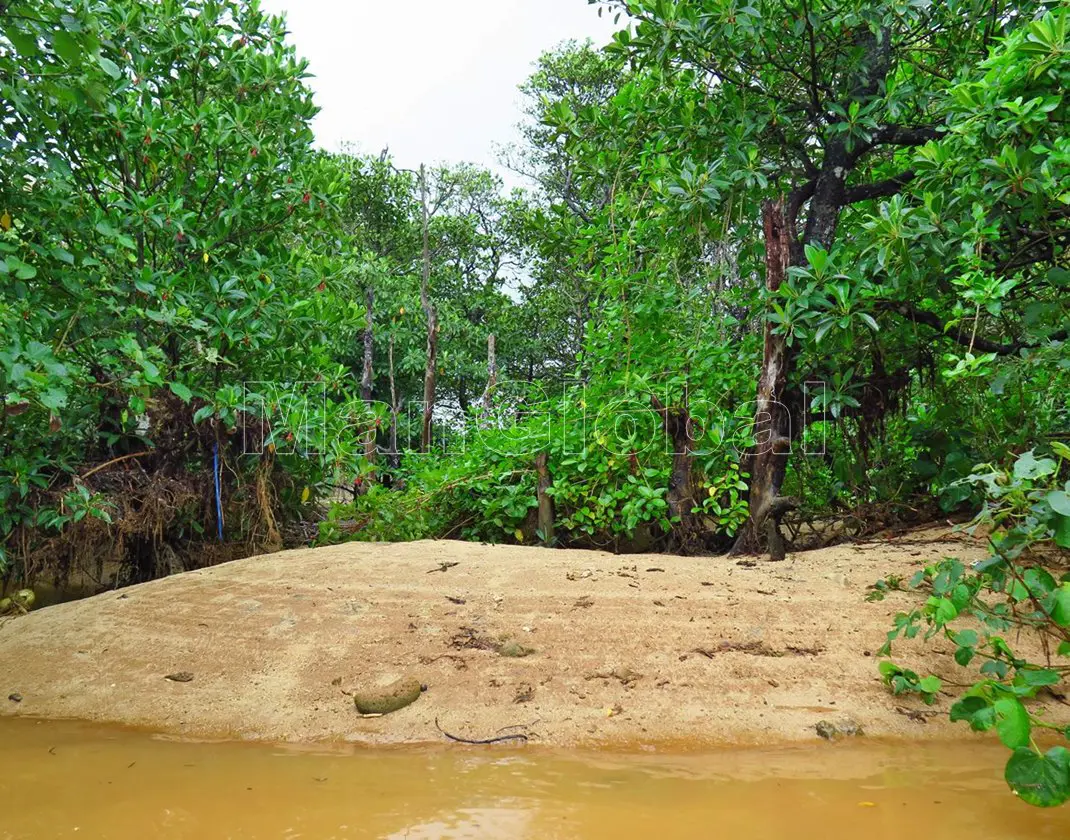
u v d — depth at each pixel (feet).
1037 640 11.16
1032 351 14.60
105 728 10.11
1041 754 7.20
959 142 15.05
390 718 9.99
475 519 21.17
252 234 22.81
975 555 14.47
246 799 7.81
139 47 19.49
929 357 17.89
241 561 16.84
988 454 16.38
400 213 69.05
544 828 7.04
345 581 14.64
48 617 14.08
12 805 7.71
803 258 19.27
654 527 18.99
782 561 15.71
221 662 11.75
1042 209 14.44
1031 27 13.39
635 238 20.76
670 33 18.22
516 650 11.47
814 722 9.64
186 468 21.18
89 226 17.75
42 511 18.12
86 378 18.58
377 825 7.15
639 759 8.80
